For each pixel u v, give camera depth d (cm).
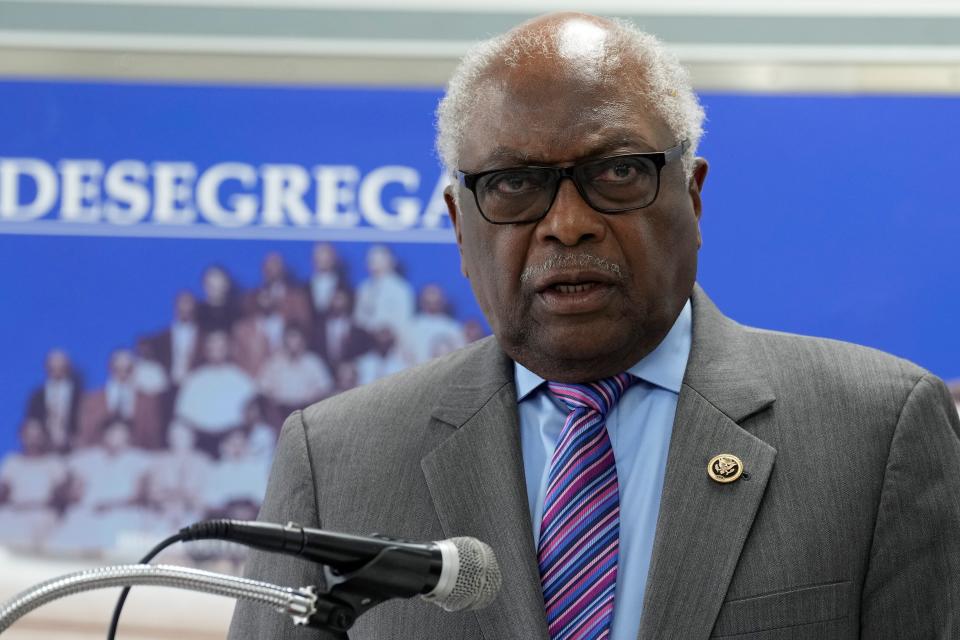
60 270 898
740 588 407
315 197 898
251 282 895
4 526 883
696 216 464
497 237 428
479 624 422
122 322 896
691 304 482
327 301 896
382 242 896
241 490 891
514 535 428
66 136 899
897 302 886
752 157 890
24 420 893
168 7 898
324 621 323
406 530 445
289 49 899
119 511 888
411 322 895
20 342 895
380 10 897
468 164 437
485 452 449
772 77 890
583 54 427
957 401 881
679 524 419
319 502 463
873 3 887
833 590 407
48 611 849
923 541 414
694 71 888
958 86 885
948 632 405
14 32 896
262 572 464
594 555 425
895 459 423
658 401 452
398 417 473
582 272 415
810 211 889
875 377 444
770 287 891
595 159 416
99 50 898
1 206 898
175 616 850
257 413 893
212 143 899
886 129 889
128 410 893
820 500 418
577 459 438
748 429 436
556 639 416
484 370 474
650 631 404
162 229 898
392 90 898
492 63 440
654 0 886
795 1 889
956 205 886
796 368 453
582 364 436
